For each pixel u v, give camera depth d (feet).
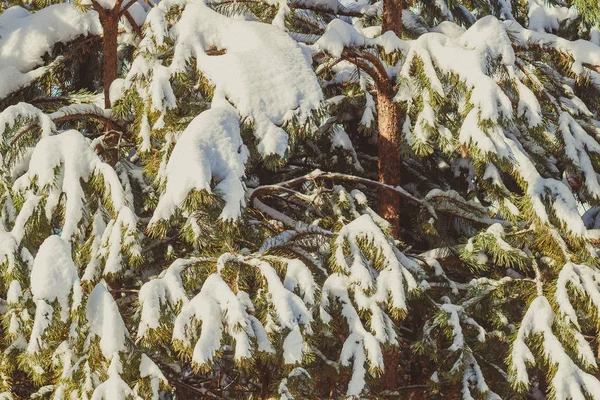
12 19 39.88
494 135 29.73
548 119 36.19
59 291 23.88
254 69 28.40
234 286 25.49
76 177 26.17
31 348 23.53
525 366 29.14
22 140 28.45
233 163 25.52
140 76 28.89
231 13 33.58
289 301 24.56
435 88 31.07
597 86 39.93
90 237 26.45
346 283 27.61
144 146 28.71
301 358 23.90
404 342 37.58
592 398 28.17
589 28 45.75
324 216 34.83
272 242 28.89
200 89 33.73
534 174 31.83
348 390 26.23
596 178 33.42
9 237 25.62
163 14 29.50
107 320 24.25
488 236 32.65
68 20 38.68
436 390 30.91
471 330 31.81
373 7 41.24
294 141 28.53
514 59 32.04
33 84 37.09
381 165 36.47
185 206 24.12
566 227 31.19
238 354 22.86
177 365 31.24
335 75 41.29
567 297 29.73
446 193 35.55
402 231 42.52
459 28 40.75
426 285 29.60
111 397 23.39
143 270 33.53
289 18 32.35
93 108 32.55
